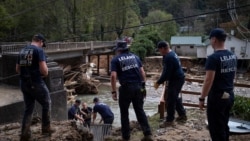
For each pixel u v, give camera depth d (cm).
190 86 3406
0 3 4366
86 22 5347
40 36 591
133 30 6588
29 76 575
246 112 746
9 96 886
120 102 610
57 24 4850
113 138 681
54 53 3475
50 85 920
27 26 4497
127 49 611
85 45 4138
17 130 689
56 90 945
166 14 7312
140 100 610
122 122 627
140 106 613
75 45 3894
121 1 5812
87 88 3369
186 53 5897
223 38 466
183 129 717
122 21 5962
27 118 594
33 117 736
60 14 4881
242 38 5175
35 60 573
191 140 635
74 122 705
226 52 464
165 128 730
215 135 475
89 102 2923
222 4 6331
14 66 1008
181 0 8862
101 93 3438
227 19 6353
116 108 2614
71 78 3441
